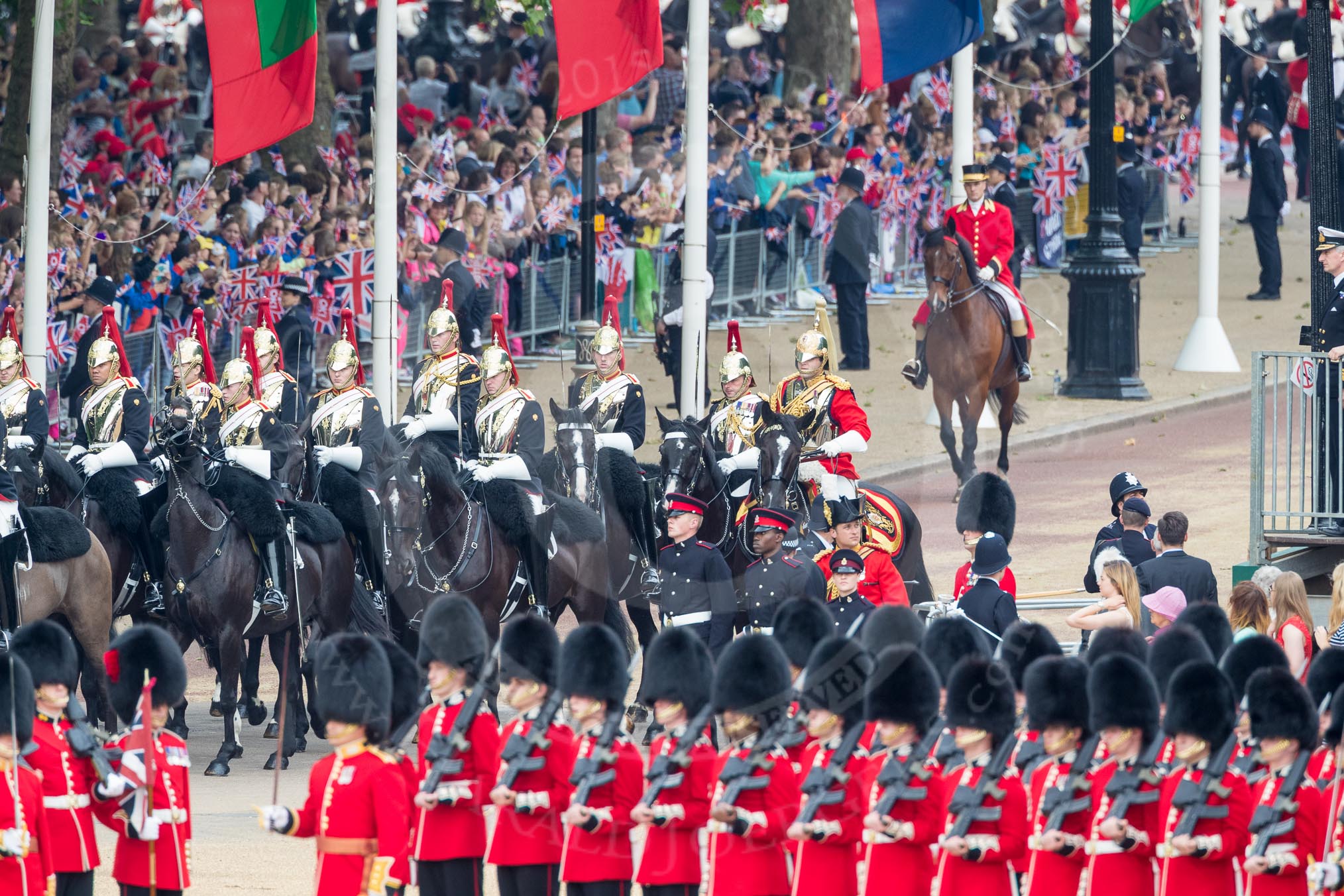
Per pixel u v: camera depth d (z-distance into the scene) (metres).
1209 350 89.81
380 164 47.78
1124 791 29.78
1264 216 100.38
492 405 23.06
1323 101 51.59
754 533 24.33
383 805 28.53
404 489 29.33
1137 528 49.06
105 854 39.81
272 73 37.12
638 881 29.80
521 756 28.00
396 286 36.47
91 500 50.62
